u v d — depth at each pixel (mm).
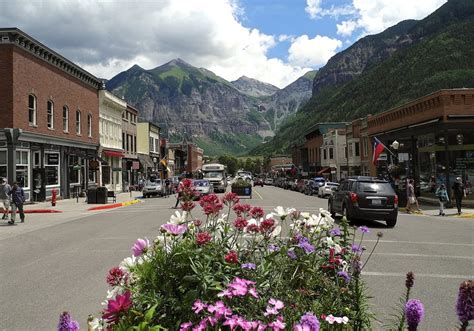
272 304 2986
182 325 2797
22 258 10852
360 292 3859
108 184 47812
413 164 32062
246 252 3994
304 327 2545
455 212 23359
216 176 50375
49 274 8930
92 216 22203
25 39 28594
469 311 2312
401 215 22391
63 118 35406
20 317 6188
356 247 4625
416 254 10867
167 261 3410
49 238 14344
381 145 31547
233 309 3012
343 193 17828
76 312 6371
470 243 12680
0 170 27203
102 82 44344
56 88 33750
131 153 58094
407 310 2631
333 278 4102
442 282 8047
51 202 30312
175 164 100625
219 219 4586
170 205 29250
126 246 12125
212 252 3594
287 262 3842
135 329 2734
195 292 3094
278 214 4832
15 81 27688
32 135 29422
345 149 60094
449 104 26469
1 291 7645
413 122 31547
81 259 10445
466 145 26875
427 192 29719
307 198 38344
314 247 4305
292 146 107875
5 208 21031
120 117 52688
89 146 40562
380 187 16703
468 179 26828
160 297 3209
